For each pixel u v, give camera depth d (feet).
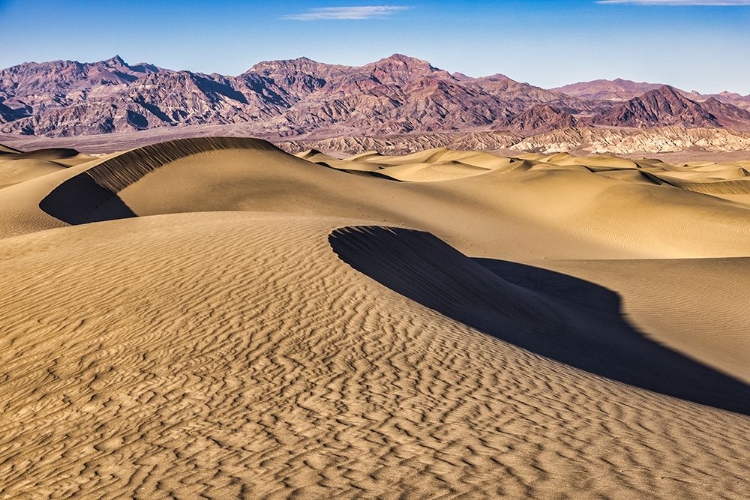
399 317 41.81
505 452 22.89
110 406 30.58
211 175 170.91
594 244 174.91
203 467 23.18
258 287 45.78
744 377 56.54
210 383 31.81
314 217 78.18
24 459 26.86
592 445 23.82
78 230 77.00
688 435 26.27
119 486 22.56
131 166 164.55
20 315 44.39
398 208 172.35
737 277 97.81
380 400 29.04
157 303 43.65
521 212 197.98
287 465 22.57
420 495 19.45
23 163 319.88
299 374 32.42
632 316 77.05
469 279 66.95
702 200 212.23
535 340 54.85
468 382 32.01
